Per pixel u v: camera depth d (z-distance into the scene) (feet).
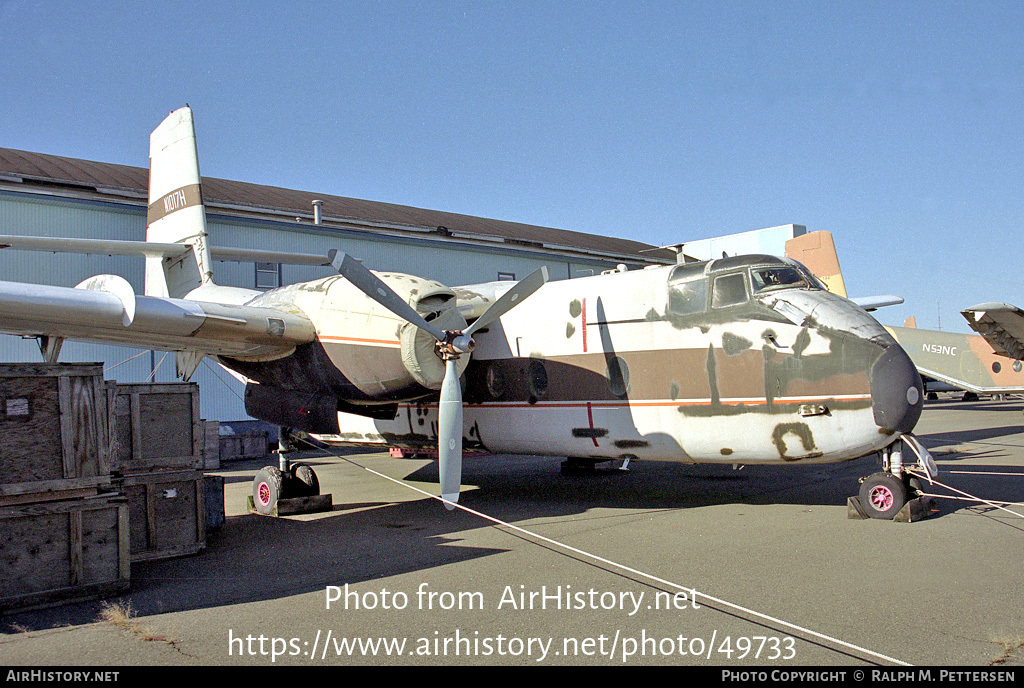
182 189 40.83
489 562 21.39
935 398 120.16
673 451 28.02
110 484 19.44
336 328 28.25
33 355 51.98
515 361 32.12
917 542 22.43
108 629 16.07
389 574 20.38
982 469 37.91
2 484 17.08
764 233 101.81
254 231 63.62
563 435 30.60
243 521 29.48
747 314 26.35
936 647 13.97
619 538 24.21
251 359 30.60
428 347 27.35
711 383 26.81
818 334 24.99
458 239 77.56
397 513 30.40
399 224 72.90
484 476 42.86
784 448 25.61
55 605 17.63
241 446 55.83
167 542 22.79
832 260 62.34
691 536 24.21
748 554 21.54
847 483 35.78
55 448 18.10
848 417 24.38
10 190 50.80
